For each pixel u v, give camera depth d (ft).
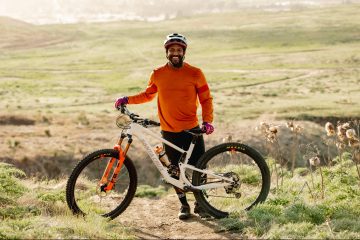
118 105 20.24
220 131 161.89
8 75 403.75
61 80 376.89
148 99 20.72
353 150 24.03
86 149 153.58
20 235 16.46
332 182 24.45
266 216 19.34
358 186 23.00
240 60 460.96
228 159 30.68
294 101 232.12
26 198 22.03
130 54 573.74
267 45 592.60
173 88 19.97
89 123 184.44
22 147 152.97
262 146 146.82
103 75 406.82
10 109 221.87
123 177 20.74
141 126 20.03
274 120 174.81
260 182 26.99
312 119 173.88
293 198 21.54
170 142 20.56
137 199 25.03
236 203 22.35
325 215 19.29
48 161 145.79
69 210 20.07
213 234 19.17
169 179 20.16
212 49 584.40
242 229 19.13
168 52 19.93
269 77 344.08
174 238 19.06
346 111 184.24
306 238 16.81
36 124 184.55
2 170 23.36
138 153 135.74
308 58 441.68
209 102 20.35
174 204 23.98
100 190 19.83
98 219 19.21
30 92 303.48
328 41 591.37
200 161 20.31
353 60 410.72
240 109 204.44
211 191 23.63
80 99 271.28
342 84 292.81
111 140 163.43
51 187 26.71
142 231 20.01
